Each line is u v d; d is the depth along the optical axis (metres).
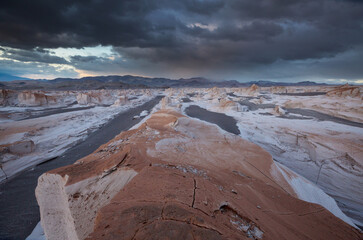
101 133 24.42
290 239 3.36
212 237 2.32
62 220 5.98
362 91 41.22
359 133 19.77
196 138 14.53
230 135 16.36
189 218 2.68
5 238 8.02
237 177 7.56
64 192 5.58
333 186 12.08
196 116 35.66
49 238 6.18
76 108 45.25
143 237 2.22
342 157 15.03
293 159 16.00
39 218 9.20
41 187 5.99
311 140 18.78
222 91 94.12
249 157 11.31
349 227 4.32
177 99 61.44
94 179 5.90
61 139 20.95
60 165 15.09
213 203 3.61
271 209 4.77
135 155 7.55
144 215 2.69
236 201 4.37
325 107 36.19
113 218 2.64
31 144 17.00
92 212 5.60
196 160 9.38
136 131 13.83
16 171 13.71
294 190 8.69
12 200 10.56
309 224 4.27
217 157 10.58
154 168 5.39
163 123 17.34
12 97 44.75
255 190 6.13
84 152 17.91
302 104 41.84
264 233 3.24
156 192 3.59
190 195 3.67
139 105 54.22
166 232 2.32
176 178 4.66
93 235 2.28
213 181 5.83
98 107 48.56
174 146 11.13
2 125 24.16
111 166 6.27
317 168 14.32
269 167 10.26
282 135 21.77
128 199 3.26
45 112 37.81
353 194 11.12
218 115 36.69
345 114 30.56
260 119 30.94
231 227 2.94
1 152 14.64
